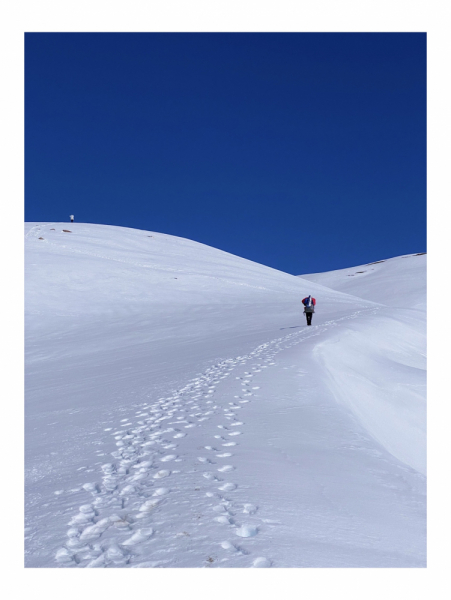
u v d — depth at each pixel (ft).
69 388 49.11
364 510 16.74
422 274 333.42
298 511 15.84
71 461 22.31
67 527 15.11
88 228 223.71
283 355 46.78
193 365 48.14
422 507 17.60
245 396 31.91
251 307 126.82
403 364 63.87
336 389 38.40
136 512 15.75
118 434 26.02
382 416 40.27
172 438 23.82
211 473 18.65
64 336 104.37
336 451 22.71
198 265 186.39
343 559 13.38
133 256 183.42
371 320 88.53
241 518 15.01
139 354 73.20
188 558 12.95
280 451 21.76
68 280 147.84
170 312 126.00
